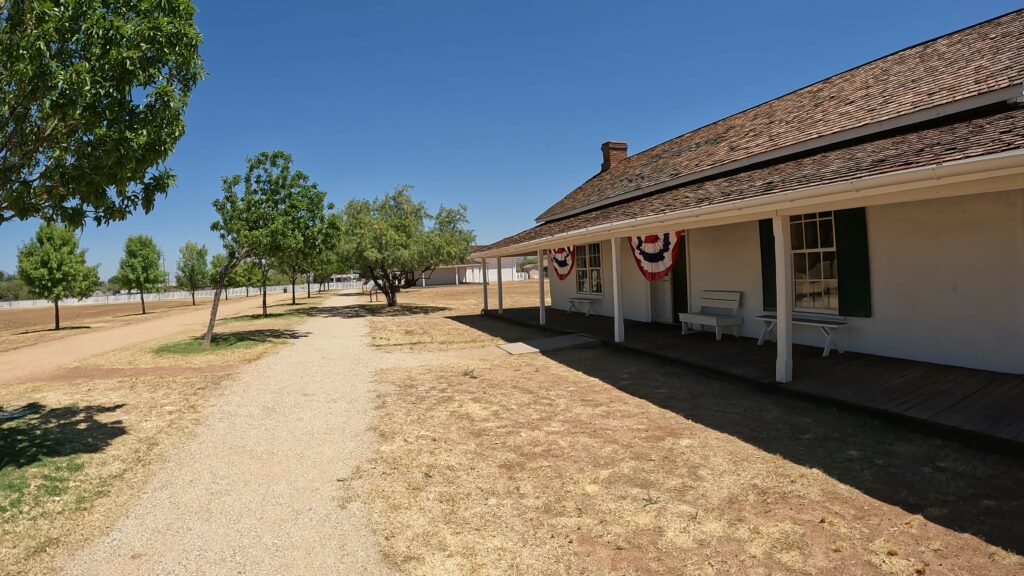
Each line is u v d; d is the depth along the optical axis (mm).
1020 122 4965
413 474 4945
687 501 4172
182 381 9789
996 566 3125
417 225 26766
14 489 4707
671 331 12273
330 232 16469
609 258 16000
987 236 6801
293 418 7008
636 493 4355
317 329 18859
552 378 8812
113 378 10406
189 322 25203
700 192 8969
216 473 5125
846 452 4953
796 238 9445
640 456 5160
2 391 9508
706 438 5555
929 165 4680
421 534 3816
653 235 9852
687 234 12188
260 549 3670
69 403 8180
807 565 3254
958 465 4508
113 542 3816
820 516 3834
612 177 17797
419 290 52250
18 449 5844
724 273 11172
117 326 25141
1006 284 6641
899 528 3607
